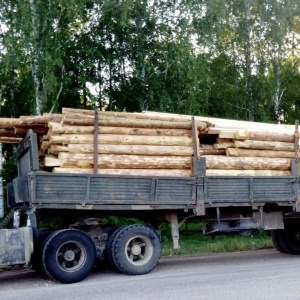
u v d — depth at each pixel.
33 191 8.52
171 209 9.78
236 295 6.91
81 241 8.94
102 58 19.73
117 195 9.11
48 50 17.39
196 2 20.05
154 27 19.97
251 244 13.99
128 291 7.53
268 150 10.95
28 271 10.37
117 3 19.50
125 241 9.26
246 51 23.25
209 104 21.83
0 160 17.39
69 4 17.64
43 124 9.61
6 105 19.53
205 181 9.80
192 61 19.31
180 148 9.94
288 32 23.64
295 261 10.84
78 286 8.32
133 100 20.09
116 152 9.46
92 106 19.81
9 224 15.34
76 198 8.81
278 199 10.59
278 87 23.31
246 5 22.94
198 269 9.86
